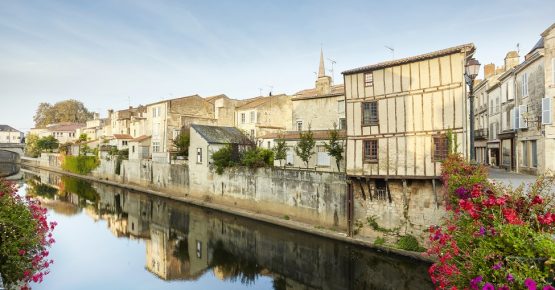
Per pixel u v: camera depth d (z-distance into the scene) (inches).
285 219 938.1
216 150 1253.7
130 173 1723.7
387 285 573.0
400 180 692.1
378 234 724.0
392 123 687.7
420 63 655.8
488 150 1189.1
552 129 706.8
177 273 643.5
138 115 2497.5
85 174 2155.5
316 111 1197.1
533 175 770.2
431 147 641.0
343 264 663.8
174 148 1739.7
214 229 936.9
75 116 4153.5
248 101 2003.0
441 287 236.7
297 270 660.7
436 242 276.8
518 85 890.7
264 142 1526.8
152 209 1201.4
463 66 606.2
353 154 741.3
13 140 4869.6
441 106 629.9
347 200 761.6
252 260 720.3
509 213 208.7
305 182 892.0
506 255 185.0
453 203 425.4
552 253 164.4
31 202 446.3
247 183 1076.5
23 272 373.4
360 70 727.1
